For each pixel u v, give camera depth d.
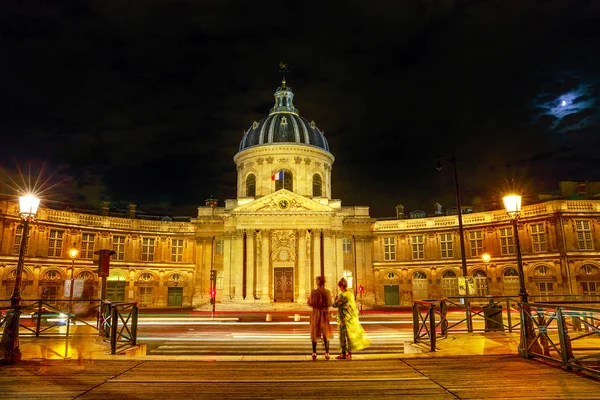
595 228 33.81
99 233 39.00
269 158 43.75
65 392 5.94
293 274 38.19
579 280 32.91
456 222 40.44
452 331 13.70
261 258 37.50
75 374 6.98
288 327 18.31
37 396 5.75
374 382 6.43
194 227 43.03
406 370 7.17
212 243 42.19
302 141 44.84
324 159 45.94
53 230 36.25
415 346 10.30
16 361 7.91
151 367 7.47
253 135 45.94
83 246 38.09
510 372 7.00
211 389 6.09
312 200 38.12
